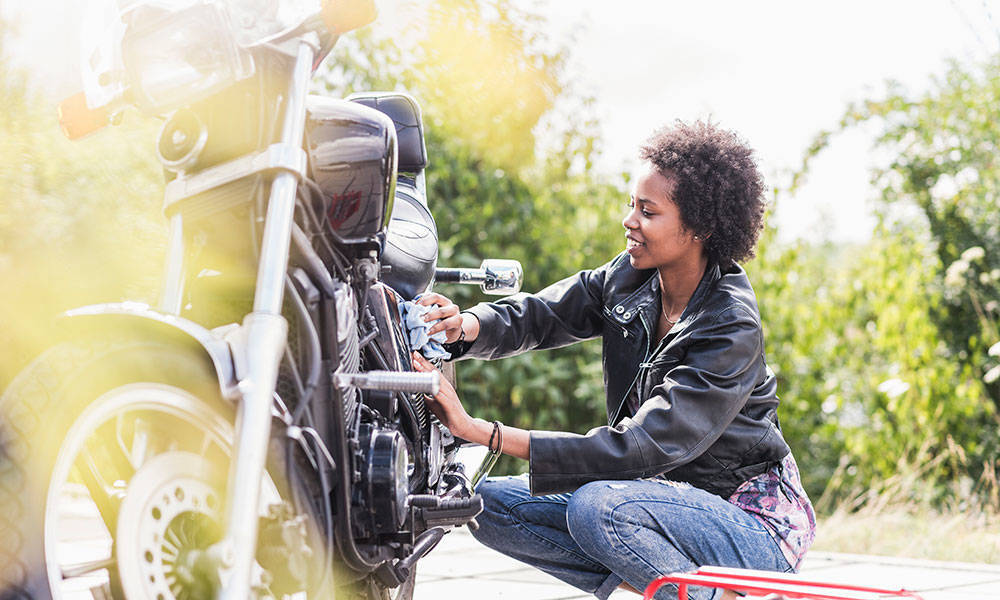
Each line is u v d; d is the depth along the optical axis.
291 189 1.46
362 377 1.55
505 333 2.40
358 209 1.66
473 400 6.02
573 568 2.37
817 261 8.21
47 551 1.27
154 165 3.10
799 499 2.19
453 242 5.80
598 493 2.03
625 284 2.38
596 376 6.07
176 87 1.48
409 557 1.81
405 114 2.44
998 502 5.62
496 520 2.38
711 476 2.15
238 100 1.49
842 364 7.39
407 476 1.77
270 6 1.51
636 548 2.01
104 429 1.53
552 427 6.21
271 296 1.41
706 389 2.04
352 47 5.54
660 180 2.17
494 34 5.54
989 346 6.97
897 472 6.48
